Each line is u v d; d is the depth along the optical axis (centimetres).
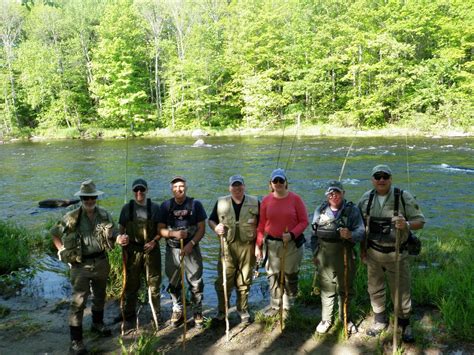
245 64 4331
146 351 362
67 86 4634
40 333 427
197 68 4291
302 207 426
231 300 510
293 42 4106
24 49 4631
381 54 3603
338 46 3803
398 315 381
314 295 484
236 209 425
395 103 3647
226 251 423
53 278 595
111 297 513
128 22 4522
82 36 4859
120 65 4409
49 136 4222
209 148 2648
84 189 396
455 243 669
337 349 377
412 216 368
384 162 1759
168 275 437
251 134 3725
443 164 1628
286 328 418
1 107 4572
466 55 3612
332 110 3869
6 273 615
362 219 386
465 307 412
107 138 3981
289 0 4403
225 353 379
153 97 5106
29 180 1612
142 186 431
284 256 407
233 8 4734
